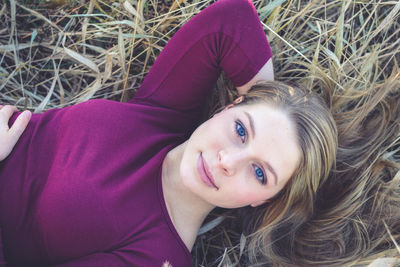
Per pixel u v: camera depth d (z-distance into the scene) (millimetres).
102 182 963
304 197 1132
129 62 1257
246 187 974
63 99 1286
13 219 959
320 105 1068
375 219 1216
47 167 1000
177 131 1166
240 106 1014
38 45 1305
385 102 1177
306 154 1012
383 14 1322
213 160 965
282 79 1313
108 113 1032
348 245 1231
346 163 1210
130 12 1215
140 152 1046
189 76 1118
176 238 1031
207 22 1082
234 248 1332
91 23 1318
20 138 1017
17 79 1326
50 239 948
